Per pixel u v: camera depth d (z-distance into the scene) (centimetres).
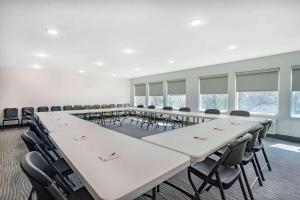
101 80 852
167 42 329
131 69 662
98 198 70
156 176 88
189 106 658
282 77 427
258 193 195
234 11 212
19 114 619
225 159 128
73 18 229
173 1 190
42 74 670
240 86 512
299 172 248
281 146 372
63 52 398
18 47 353
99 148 139
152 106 668
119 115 803
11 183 215
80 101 780
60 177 117
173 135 183
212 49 383
